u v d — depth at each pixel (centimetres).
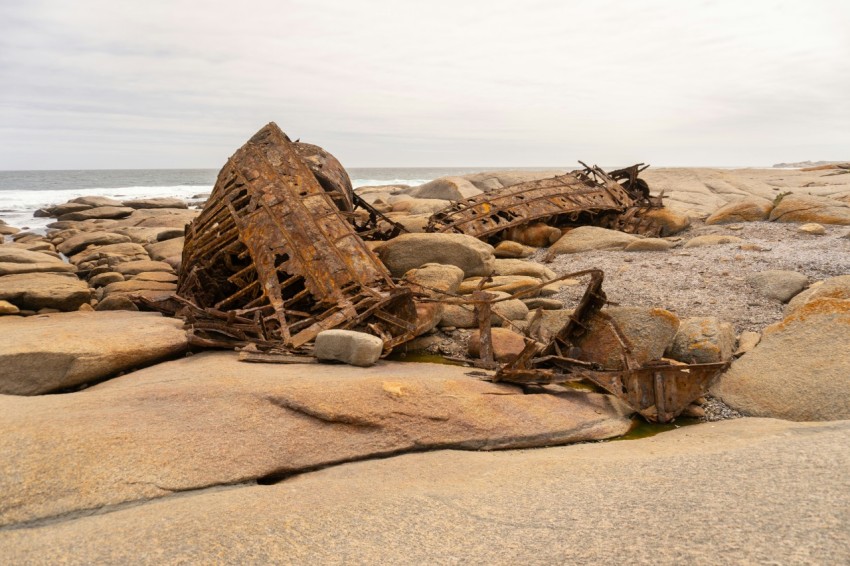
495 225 1297
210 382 470
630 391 520
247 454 378
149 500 324
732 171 2930
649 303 805
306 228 746
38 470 323
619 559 213
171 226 2128
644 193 1578
